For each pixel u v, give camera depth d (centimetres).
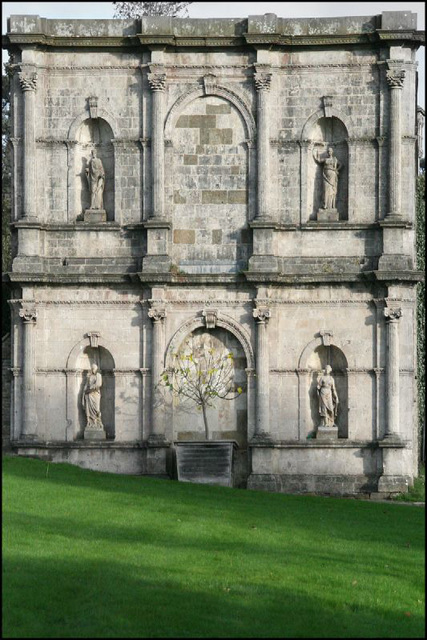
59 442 6888
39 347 6956
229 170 6944
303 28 6906
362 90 6912
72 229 6975
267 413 6838
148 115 6962
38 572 4000
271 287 6875
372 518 5541
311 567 4312
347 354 6875
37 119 6994
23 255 6925
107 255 6981
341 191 6981
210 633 3469
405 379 6856
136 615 3588
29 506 5194
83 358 7031
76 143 7006
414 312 6912
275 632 3512
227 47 6938
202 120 6962
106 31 6950
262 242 6856
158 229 6881
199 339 6975
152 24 6888
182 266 6925
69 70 7000
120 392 6931
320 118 6950
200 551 4466
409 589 4103
